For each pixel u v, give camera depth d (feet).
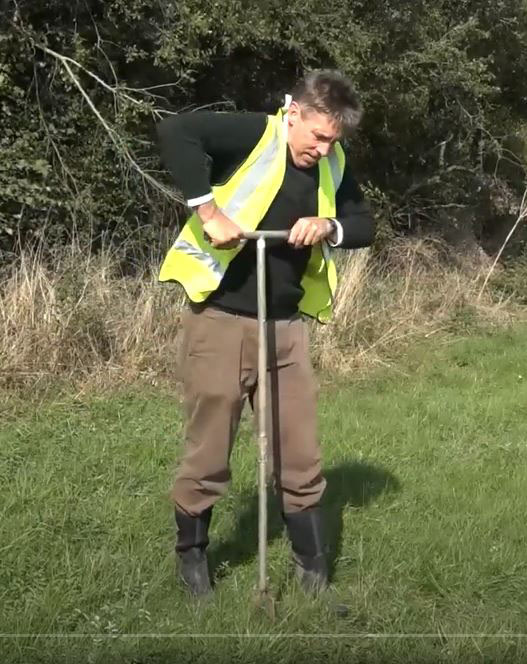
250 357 10.65
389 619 11.21
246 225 10.20
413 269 38.81
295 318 11.01
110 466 16.38
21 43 29.45
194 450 10.94
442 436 19.27
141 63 32.94
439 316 34.37
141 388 22.79
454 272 39.91
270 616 10.97
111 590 11.60
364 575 12.39
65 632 10.75
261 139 10.16
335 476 16.17
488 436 19.52
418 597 12.03
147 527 13.67
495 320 35.88
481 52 45.34
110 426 19.33
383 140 43.37
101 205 30.99
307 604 11.25
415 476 16.35
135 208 31.81
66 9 31.19
